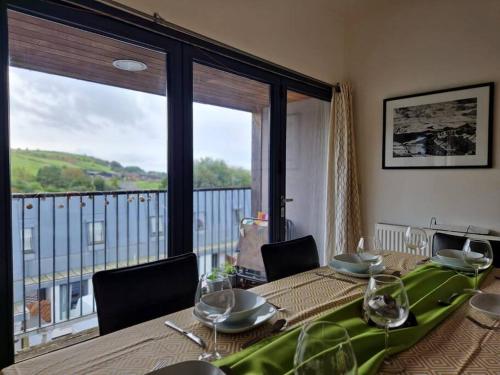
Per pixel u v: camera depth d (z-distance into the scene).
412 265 1.75
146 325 1.06
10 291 1.61
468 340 0.95
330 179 3.39
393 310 0.84
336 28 3.40
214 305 0.98
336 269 1.64
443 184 2.90
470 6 2.75
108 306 1.15
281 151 3.02
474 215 2.75
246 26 2.54
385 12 3.22
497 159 2.64
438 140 2.91
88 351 0.90
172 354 0.88
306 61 3.07
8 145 1.60
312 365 0.63
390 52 3.20
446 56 2.88
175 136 2.21
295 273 1.76
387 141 3.22
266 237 2.97
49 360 0.86
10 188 1.62
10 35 1.63
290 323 1.07
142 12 1.94
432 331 1.01
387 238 3.15
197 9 2.21
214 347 0.90
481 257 1.41
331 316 1.07
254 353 0.85
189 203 2.31
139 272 1.26
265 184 2.94
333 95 3.37
